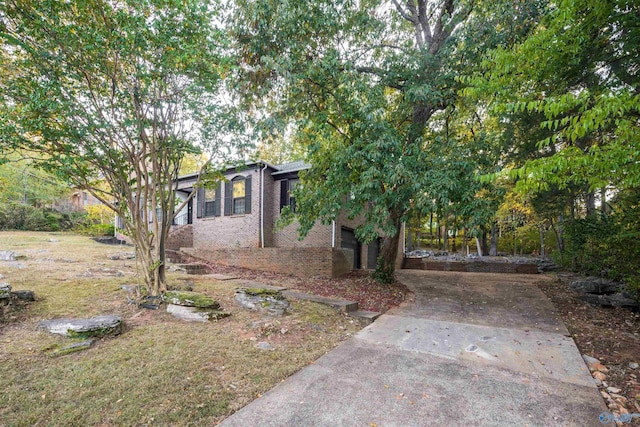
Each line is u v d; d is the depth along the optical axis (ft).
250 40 23.97
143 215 20.12
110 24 14.94
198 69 17.04
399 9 29.22
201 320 16.06
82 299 17.33
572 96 10.30
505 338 16.12
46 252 32.81
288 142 58.70
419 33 28.89
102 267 26.68
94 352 11.75
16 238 43.80
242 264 38.32
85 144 15.74
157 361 11.34
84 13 14.52
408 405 9.41
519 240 77.51
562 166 10.22
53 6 13.66
